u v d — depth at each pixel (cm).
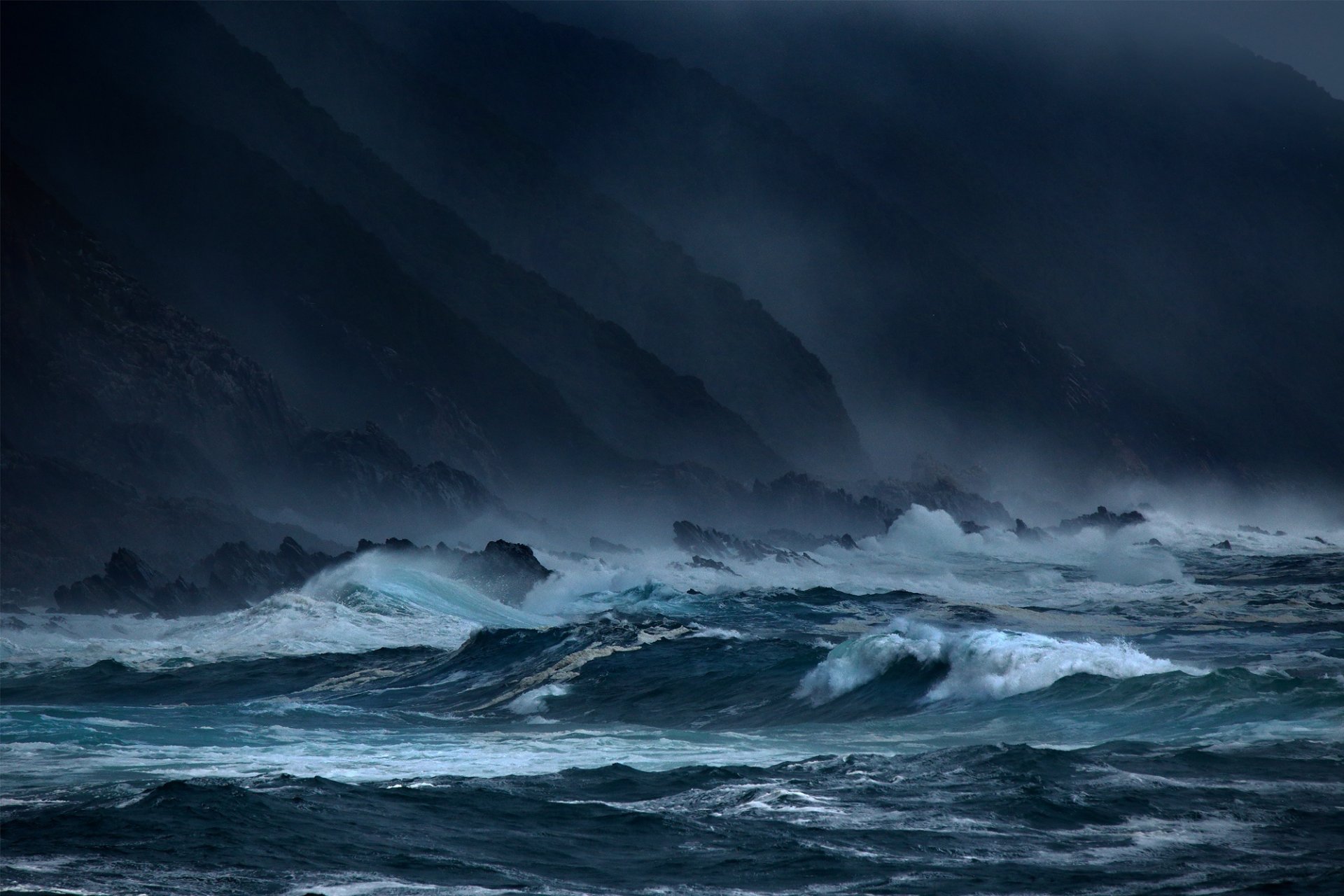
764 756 4300
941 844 2695
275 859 2589
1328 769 3406
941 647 5822
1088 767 3462
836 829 2848
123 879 2425
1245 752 3684
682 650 7338
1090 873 2445
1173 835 2733
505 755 4478
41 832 2797
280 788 3284
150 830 2789
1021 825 2858
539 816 3027
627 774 3622
